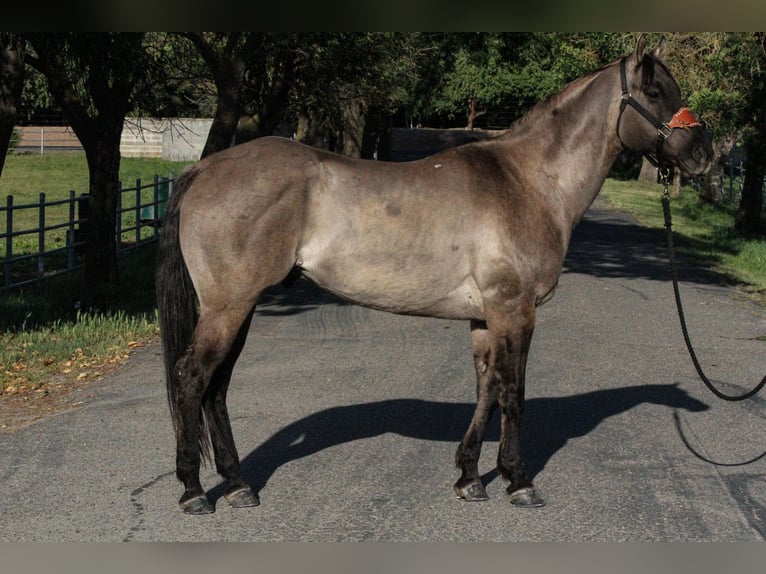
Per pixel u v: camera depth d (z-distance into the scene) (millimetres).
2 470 5961
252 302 5152
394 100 21734
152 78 12344
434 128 55188
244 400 7734
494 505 5504
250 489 5445
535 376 8750
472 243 5320
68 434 6742
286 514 5312
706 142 5672
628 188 38000
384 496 5605
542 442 6727
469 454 5547
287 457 6297
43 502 5426
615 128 5711
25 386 8172
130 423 7027
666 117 5625
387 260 5254
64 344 9633
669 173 5879
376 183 5258
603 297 13547
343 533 5066
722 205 29938
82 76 12531
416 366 9055
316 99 16953
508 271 5328
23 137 46875
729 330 11250
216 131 12844
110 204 13375
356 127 23844
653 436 6898
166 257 5180
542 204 5555
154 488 5676
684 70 18094
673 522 5277
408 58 18062
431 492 5688
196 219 5098
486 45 16219
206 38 15078
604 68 5793
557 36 17531
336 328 11055
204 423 5410
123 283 13633
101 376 8602
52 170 35844
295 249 5184
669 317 12023
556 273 5555
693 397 8055
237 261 5066
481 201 5348
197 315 5301
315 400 7762
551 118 5699
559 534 5102
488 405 5551
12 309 11398
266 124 17094
